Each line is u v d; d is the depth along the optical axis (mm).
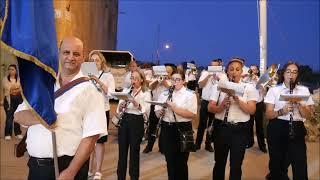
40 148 2865
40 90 2695
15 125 9922
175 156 5469
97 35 21281
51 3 2666
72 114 2861
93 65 5730
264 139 9094
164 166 7672
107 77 6328
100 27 22078
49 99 2730
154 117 8625
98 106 2965
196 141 9094
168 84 8195
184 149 5270
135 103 5754
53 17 2676
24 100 2693
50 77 2764
